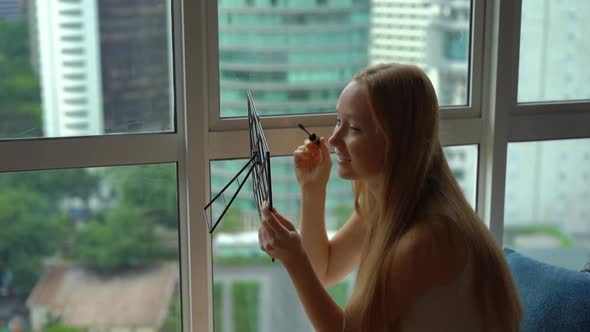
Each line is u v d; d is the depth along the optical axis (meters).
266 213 1.49
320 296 1.54
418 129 1.54
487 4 2.02
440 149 1.61
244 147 1.94
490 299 1.57
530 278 1.93
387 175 1.56
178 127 1.91
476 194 2.12
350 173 1.62
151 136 1.90
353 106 1.57
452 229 1.53
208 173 1.93
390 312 1.52
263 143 1.43
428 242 1.50
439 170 1.60
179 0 1.85
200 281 1.96
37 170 1.85
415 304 1.50
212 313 2.01
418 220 1.54
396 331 1.53
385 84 1.54
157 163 1.92
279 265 2.05
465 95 2.09
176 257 2.00
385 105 1.53
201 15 1.83
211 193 1.96
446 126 2.05
